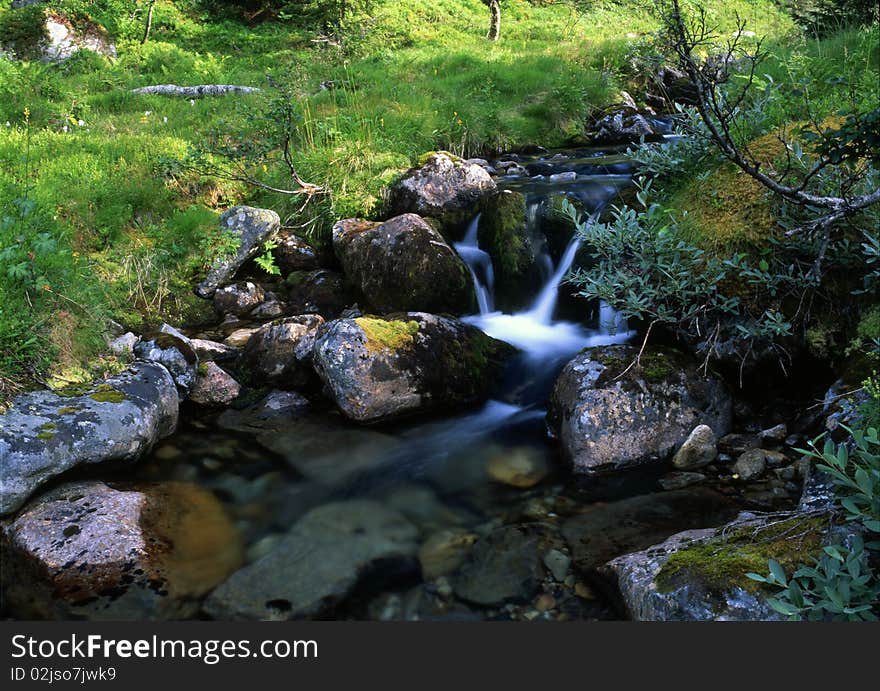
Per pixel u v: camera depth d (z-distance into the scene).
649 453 4.09
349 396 4.67
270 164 7.66
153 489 3.90
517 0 23.70
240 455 4.37
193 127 9.02
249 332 5.86
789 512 3.09
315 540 3.55
